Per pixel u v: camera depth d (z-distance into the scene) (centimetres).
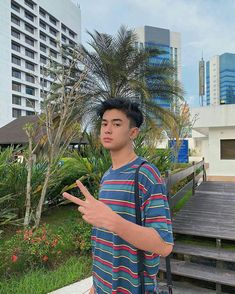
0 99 5806
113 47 1312
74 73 1161
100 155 679
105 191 158
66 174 760
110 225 127
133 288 147
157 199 145
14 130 2789
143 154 682
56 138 647
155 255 148
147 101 1262
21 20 6438
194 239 491
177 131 1298
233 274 380
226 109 1588
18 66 6294
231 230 480
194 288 374
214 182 1040
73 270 415
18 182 667
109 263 154
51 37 7419
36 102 6731
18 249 409
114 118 160
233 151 1636
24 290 357
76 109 1078
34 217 630
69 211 802
